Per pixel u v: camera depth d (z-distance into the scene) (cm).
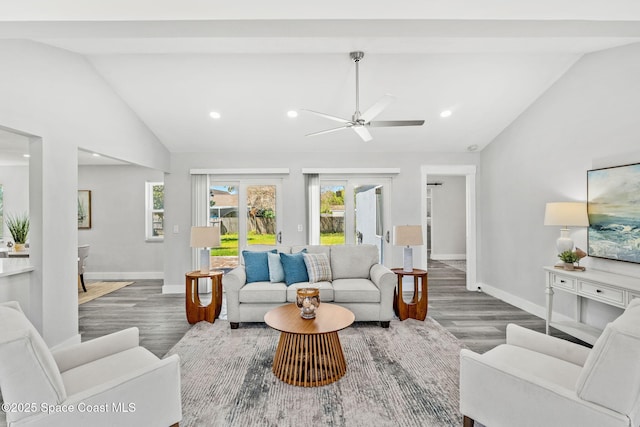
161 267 606
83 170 602
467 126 435
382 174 509
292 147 489
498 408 158
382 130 444
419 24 189
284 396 212
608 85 286
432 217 843
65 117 288
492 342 299
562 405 137
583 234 312
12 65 240
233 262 517
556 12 179
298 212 504
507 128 433
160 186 617
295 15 182
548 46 282
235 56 309
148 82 346
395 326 342
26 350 126
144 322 361
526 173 394
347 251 393
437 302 435
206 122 422
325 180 523
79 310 407
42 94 265
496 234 460
